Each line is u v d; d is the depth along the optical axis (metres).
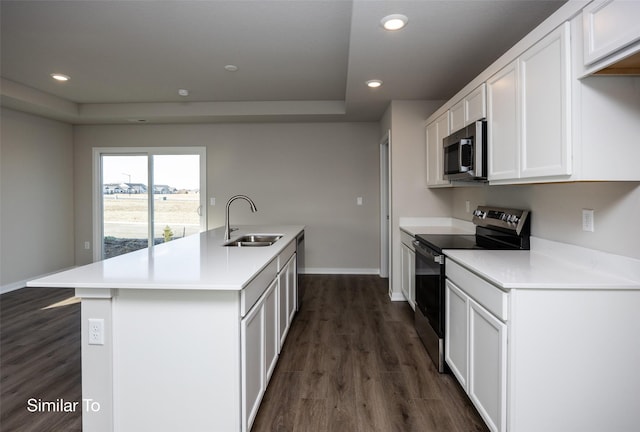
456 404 2.09
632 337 1.56
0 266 4.38
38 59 3.31
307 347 2.86
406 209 4.07
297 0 2.31
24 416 1.98
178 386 1.67
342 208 5.39
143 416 1.69
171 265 1.96
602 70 1.46
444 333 2.42
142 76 3.78
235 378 1.65
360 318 3.53
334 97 4.61
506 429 1.60
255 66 3.49
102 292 1.66
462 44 2.51
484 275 1.75
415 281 3.20
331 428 1.88
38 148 4.89
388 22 2.20
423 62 2.85
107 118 4.98
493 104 2.25
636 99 1.53
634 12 1.22
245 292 1.71
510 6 2.01
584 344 1.56
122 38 2.87
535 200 2.35
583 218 1.90
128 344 1.68
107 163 5.57
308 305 3.94
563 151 1.57
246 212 5.45
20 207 4.64
